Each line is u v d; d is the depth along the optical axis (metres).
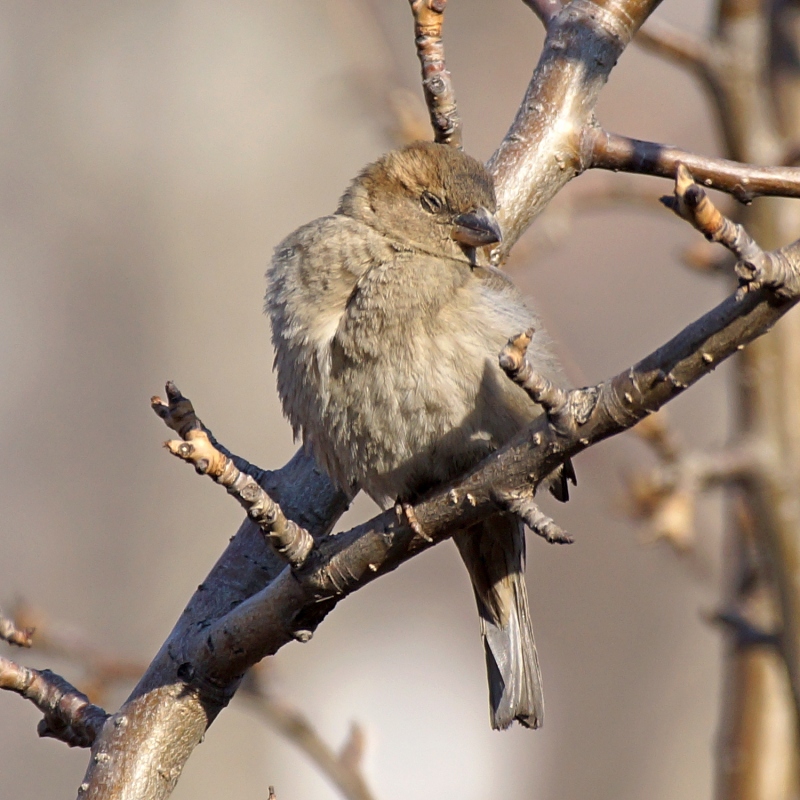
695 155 6.64
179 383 14.99
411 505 5.56
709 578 9.21
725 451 8.08
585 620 16.50
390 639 15.91
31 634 6.23
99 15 15.86
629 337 17.95
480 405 6.26
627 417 4.93
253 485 5.21
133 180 15.50
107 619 14.26
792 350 8.06
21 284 15.27
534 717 6.88
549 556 16.89
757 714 8.42
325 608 5.73
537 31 19.80
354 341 6.33
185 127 15.62
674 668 16.05
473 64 19.77
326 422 6.49
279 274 6.80
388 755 15.13
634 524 9.22
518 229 7.16
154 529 14.59
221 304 15.23
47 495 14.71
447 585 16.47
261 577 6.38
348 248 6.65
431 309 6.31
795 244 4.63
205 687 6.02
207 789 13.42
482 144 19.38
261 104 15.72
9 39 15.79
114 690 8.36
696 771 15.34
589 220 18.75
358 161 15.81
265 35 15.84
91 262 15.32
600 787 15.59
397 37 15.60
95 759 5.98
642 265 18.53
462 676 15.79
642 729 15.80
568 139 7.11
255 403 15.02
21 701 14.16
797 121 8.30
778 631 7.85
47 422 14.91
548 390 4.93
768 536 7.95
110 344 15.11
